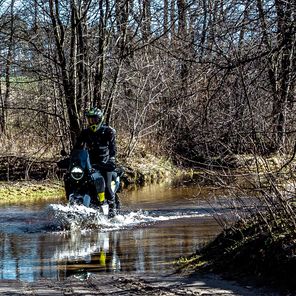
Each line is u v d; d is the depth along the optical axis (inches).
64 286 316.5
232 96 366.0
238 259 329.7
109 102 933.8
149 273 339.6
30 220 580.4
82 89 906.7
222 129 373.4
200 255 371.9
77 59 908.6
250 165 355.6
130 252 410.0
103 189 557.0
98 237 480.7
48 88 1035.9
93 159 571.5
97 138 575.2
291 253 299.7
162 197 765.9
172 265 358.0
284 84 337.7
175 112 597.6
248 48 346.3
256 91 354.6
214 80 378.3
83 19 892.0
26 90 1070.4
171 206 668.7
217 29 355.9
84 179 552.1
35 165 960.9
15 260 393.4
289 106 343.9
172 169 1066.7
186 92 433.7
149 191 857.5
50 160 974.4
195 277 321.4
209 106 374.9
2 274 351.9
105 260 386.0
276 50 328.8
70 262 382.9
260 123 349.1
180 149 594.2
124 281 321.4
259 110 352.8
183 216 589.3
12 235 497.7
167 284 308.7
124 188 920.9
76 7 869.2
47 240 470.9
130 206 678.5
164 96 854.5
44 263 382.0
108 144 575.2
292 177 340.8
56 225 537.6
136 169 996.6
